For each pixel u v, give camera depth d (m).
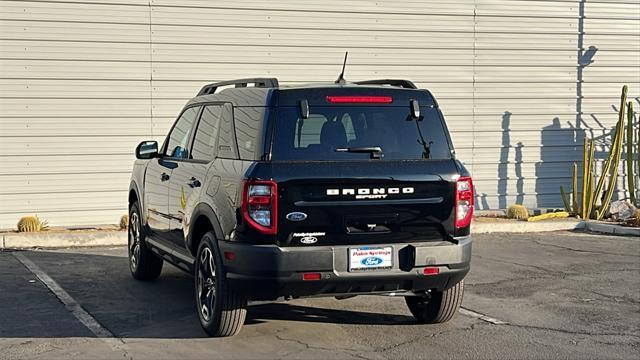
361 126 6.58
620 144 14.41
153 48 12.98
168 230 8.04
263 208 6.13
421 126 6.74
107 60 12.78
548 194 15.20
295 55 13.66
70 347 6.48
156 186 8.47
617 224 13.77
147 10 12.91
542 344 6.70
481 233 13.46
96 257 10.80
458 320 7.50
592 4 15.19
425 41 14.33
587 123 15.33
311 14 13.70
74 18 12.59
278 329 7.09
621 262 10.74
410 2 14.20
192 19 13.12
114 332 6.96
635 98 15.31
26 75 12.43
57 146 12.64
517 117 14.94
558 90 15.13
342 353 6.37
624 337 6.96
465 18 14.52
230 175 6.46
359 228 6.32
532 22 14.89
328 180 6.23
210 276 6.77
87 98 12.73
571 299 8.48
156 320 7.39
